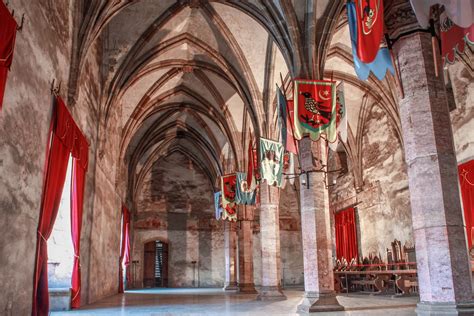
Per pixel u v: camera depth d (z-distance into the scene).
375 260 20.89
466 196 15.13
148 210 30.50
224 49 17.86
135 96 21.48
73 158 12.05
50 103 9.76
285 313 10.78
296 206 31.72
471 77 15.06
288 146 11.30
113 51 17.00
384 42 7.96
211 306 13.28
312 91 11.14
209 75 20.91
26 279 8.42
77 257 12.43
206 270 30.38
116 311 11.85
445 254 6.46
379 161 21.36
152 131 26.30
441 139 6.90
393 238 19.94
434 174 6.77
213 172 29.62
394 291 17.66
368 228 22.34
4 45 6.64
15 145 7.62
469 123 15.24
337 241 25.55
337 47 17.23
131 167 27.42
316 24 12.84
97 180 15.93
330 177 26.98
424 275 6.63
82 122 13.27
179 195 31.31
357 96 21.94
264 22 13.91
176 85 22.36
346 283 19.62
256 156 17.31
